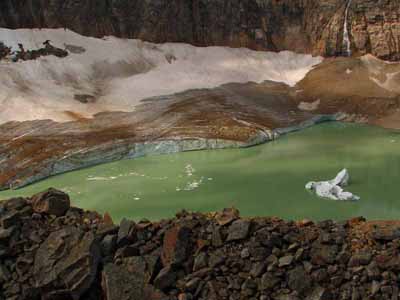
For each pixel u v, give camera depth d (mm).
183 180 24156
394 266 10328
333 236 11023
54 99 33938
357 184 22578
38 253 10453
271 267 10359
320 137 32250
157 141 29531
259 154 28562
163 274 10180
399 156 27094
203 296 10172
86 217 11625
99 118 32438
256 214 19328
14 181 24219
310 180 23484
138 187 23297
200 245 10719
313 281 10336
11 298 10133
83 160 27000
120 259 10453
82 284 10062
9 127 29656
